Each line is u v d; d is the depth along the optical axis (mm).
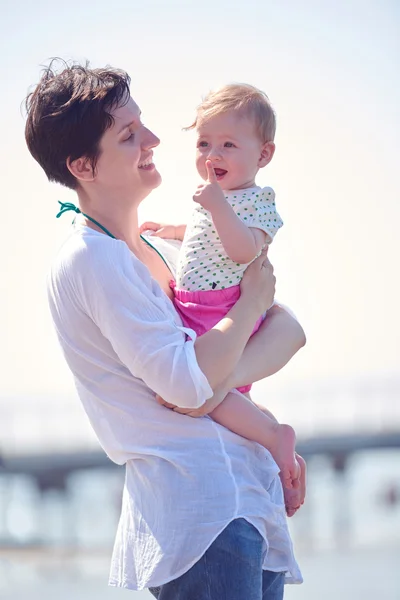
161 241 5023
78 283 4203
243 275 4562
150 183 4520
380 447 29922
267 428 4426
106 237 4266
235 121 4797
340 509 29344
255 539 4180
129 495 4289
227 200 4711
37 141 4469
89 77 4438
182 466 4145
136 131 4484
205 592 4086
